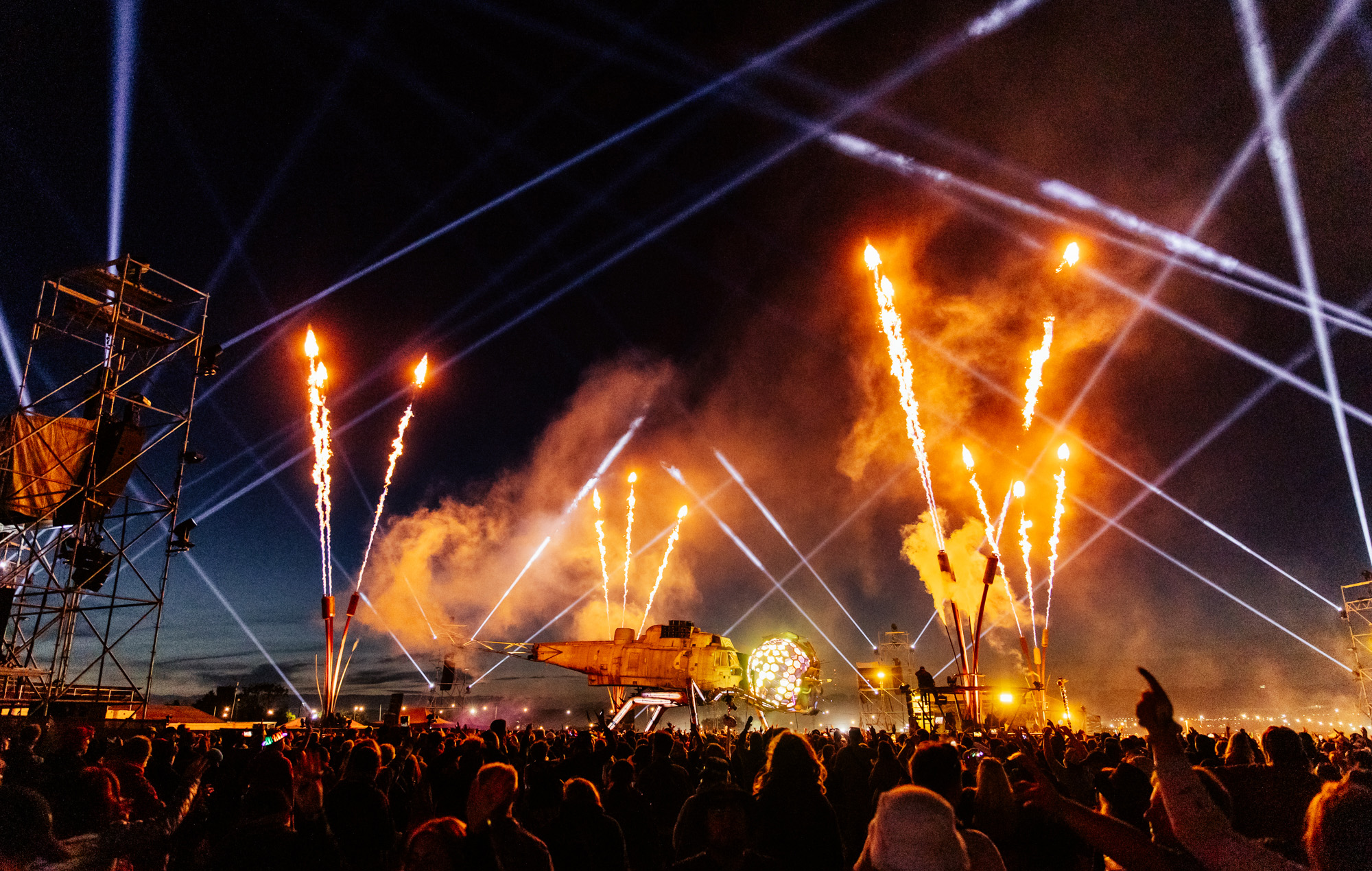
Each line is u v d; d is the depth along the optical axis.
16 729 12.26
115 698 24.69
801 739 5.09
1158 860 3.63
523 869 4.61
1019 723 23.38
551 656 47.28
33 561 24.80
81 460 25.55
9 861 4.93
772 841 4.67
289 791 5.28
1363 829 2.85
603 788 9.47
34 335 25.53
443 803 7.14
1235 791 5.72
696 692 43.59
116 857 5.53
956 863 3.09
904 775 7.96
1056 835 5.14
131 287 27.38
